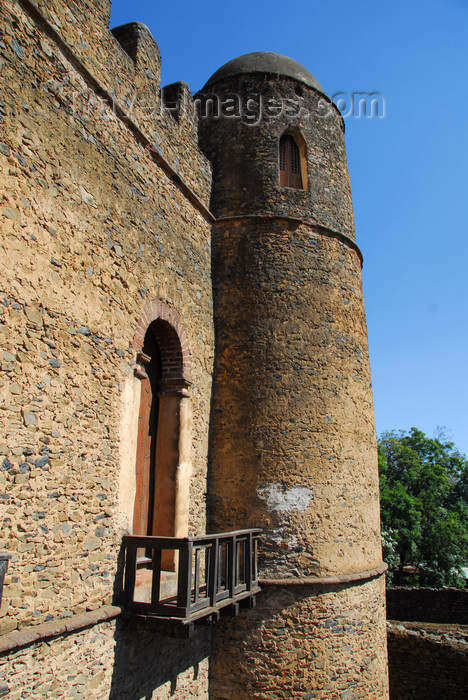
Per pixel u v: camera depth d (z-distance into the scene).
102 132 6.77
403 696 12.34
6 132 5.12
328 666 8.02
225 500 8.61
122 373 6.63
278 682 7.81
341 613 8.36
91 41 6.74
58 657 5.11
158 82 8.48
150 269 7.57
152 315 7.50
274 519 8.38
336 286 10.07
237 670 7.97
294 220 9.89
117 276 6.73
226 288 9.62
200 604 6.11
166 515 7.72
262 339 9.18
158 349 8.34
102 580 5.85
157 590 6.00
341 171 11.16
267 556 8.23
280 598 8.09
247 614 8.09
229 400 9.04
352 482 9.16
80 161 6.23
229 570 7.02
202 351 8.94
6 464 4.79
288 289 9.50
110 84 7.05
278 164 10.26
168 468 7.89
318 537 8.45
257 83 10.71
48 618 5.07
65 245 5.81
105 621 5.77
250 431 8.77
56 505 5.32
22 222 5.21
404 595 16.70
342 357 9.70
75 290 5.89
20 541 4.86
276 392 8.91
